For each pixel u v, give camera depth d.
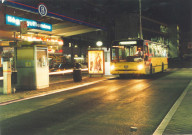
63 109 7.86
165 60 27.72
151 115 6.73
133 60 19.06
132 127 5.39
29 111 7.65
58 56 40.19
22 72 13.70
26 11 22.09
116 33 79.19
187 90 11.53
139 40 19.11
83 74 26.16
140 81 17.06
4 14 19.42
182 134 4.74
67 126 5.71
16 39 15.49
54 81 18.47
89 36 53.31
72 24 29.67
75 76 17.56
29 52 13.54
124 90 12.30
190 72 25.81
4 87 11.71
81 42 50.91
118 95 10.66
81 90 12.84
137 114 6.88
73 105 8.55
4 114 7.25
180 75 21.72
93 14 48.06
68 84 15.93
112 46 19.80
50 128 5.56
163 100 9.13
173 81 16.30
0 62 22.19
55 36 33.31
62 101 9.48
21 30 16.91
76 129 5.43
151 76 21.36
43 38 29.48
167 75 22.30
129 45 19.28
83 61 51.28
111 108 7.82
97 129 5.39
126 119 6.30
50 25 26.12
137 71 18.95
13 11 21.66
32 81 13.52
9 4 19.27
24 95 11.30
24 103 9.23
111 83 16.14
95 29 34.88
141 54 18.98
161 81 16.55
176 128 5.19
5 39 15.00
